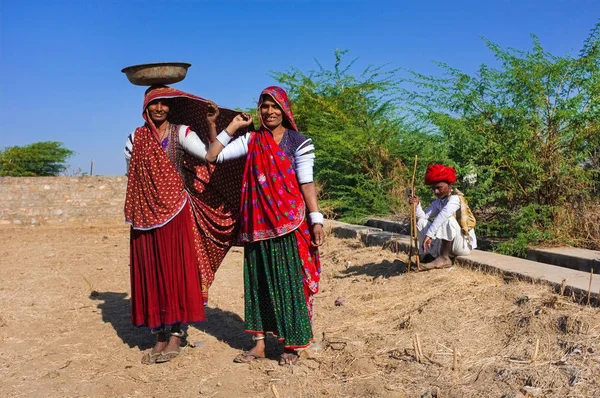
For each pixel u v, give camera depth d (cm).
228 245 472
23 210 1516
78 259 962
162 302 447
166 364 454
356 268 740
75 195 1548
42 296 682
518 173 775
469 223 629
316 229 427
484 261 607
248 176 425
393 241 796
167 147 444
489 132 784
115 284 751
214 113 436
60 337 529
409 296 562
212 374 433
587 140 773
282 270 424
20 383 426
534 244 742
